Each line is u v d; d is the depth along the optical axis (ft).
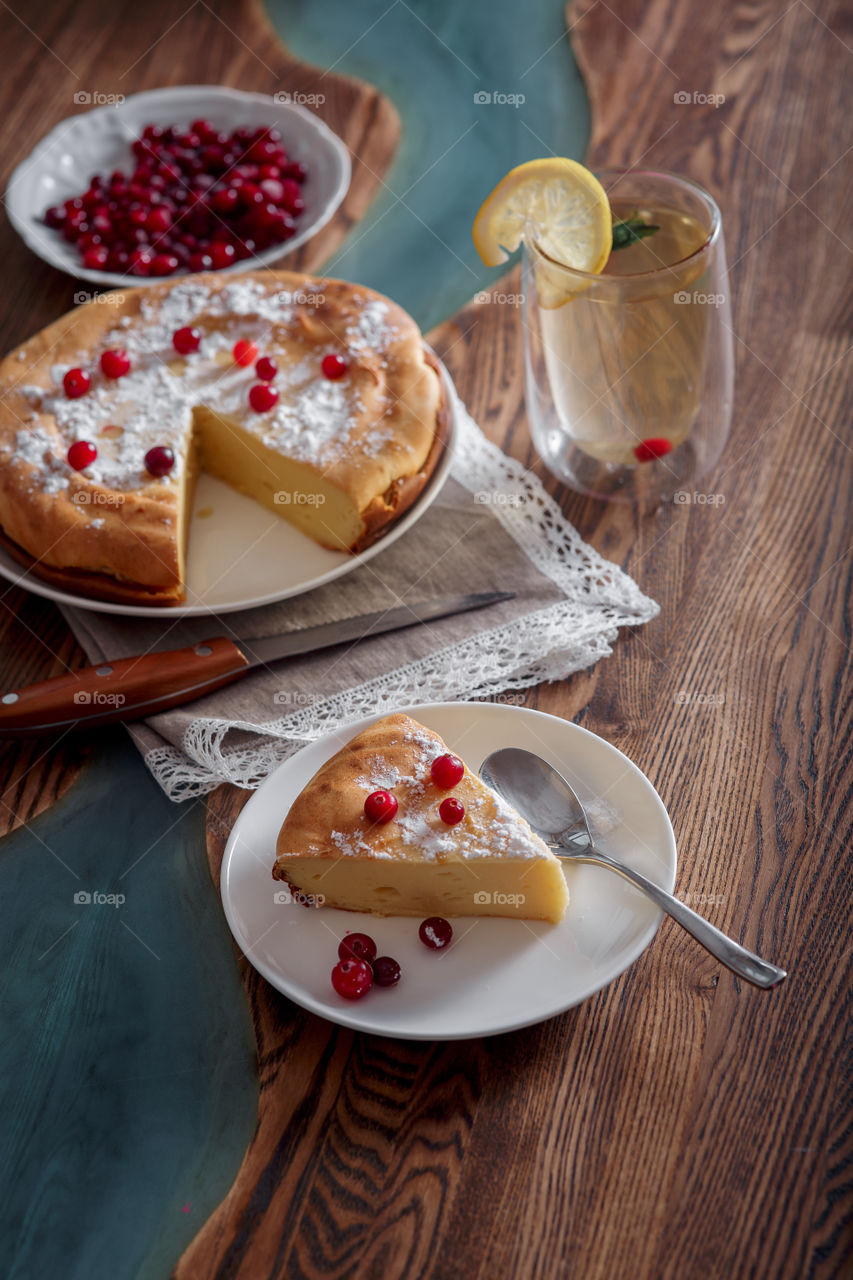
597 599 3.15
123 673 3.04
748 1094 2.64
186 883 2.89
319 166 3.87
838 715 2.98
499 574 3.22
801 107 3.91
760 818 2.88
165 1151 2.65
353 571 3.25
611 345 3.12
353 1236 2.58
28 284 3.76
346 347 3.39
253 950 2.74
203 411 3.37
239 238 3.75
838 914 2.78
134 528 3.17
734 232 3.68
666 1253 2.54
